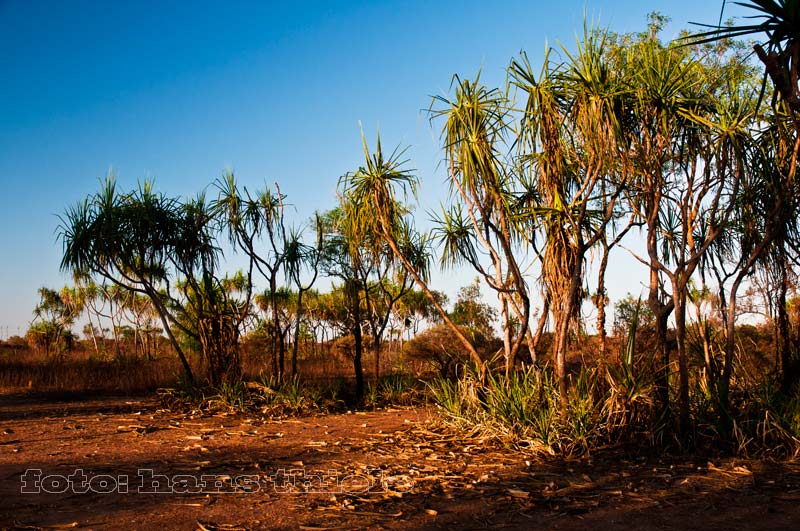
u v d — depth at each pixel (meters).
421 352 17.95
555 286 7.69
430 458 7.11
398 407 12.52
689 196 7.32
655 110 7.04
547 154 7.41
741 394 8.03
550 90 7.18
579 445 7.18
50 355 22.33
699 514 4.89
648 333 9.27
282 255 13.43
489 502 5.28
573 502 5.23
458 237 10.33
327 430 9.58
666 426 7.31
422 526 4.64
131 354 24.59
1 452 7.72
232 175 13.17
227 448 8.00
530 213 7.62
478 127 7.58
